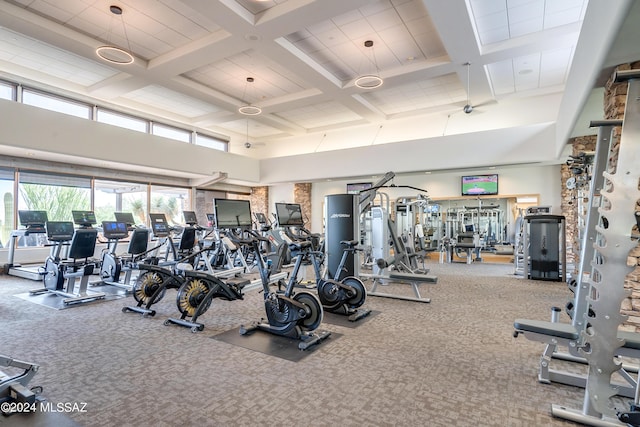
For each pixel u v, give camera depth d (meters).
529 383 2.55
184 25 5.34
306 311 3.40
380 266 5.72
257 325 3.76
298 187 12.94
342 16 5.16
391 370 2.77
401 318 4.25
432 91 8.24
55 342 3.35
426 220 11.31
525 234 7.22
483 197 10.34
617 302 1.94
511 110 8.66
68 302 4.79
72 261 5.30
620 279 1.93
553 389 2.46
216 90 7.98
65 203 8.45
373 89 7.46
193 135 10.96
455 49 5.67
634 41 2.84
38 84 7.29
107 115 8.74
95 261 5.88
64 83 7.70
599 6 3.15
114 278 6.11
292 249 3.84
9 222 7.51
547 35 5.39
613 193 1.92
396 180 11.68
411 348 3.25
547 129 7.79
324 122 10.95
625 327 3.49
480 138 8.48
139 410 2.17
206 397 2.33
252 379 2.60
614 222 1.92
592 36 3.52
